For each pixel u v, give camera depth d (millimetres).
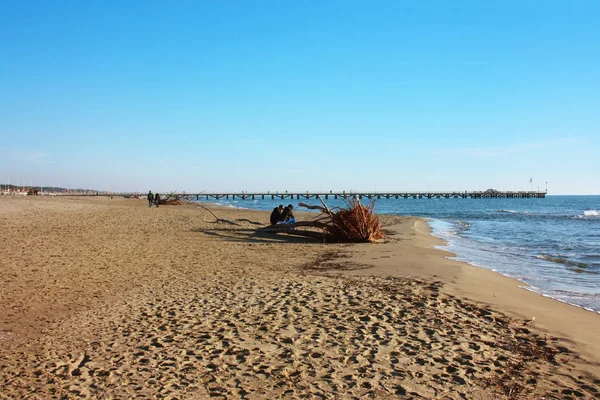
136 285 9609
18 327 6762
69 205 45875
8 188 133500
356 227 18438
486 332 6418
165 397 4430
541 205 96750
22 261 12117
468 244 20125
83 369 5156
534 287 10477
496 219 42562
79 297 8562
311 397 4402
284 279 10297
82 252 14031
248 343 5949
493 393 4480
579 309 8172
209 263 12617
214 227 24000
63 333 6480
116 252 14281
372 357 5426
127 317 7250
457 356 5457
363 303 7996
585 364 5266
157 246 16047
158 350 5742
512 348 5773
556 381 4777
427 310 7527
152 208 49156
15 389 4633
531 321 7023
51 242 16078
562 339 6184
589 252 17562
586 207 83125
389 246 17047
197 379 4848
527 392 4508
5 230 19391
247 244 17234
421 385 4656
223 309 7660
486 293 8984
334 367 5133
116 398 4422
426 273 11070
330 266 12242
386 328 6535
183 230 22062
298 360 5352
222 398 4398
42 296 8594
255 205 85000
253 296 8586
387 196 148875
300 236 20141
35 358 5520
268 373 4984
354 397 4395
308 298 8391
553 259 15289
